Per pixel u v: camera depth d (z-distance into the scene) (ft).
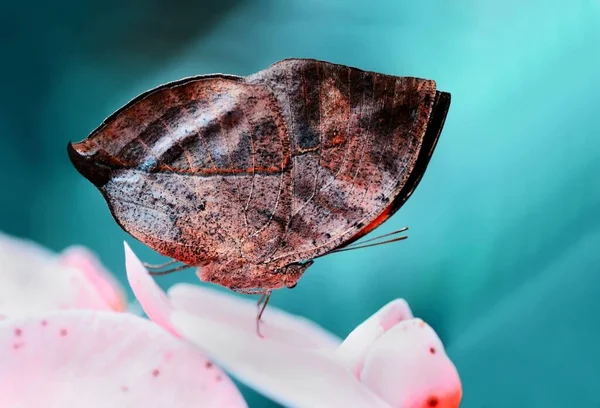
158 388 1.01
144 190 1.05
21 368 1.00
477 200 1.36
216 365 1.01
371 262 1.35
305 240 1.10
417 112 1.06
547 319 1.26
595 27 1.38
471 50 1.43
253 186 1.08
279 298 1.33
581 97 1.35
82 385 1.00
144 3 1.47
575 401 1.21
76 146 1.03
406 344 1.04
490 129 1.39
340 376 1.02
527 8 1.41
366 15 1.43
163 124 1.04
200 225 1.08
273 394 1.00
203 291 1.11
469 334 1.28
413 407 1.03
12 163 1.42
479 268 1.31
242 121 1.06
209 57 1.45
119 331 1.02
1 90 1.43
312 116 1.07
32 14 1.44
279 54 1.43
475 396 1.23
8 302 1.06
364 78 1.06
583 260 1.28
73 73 1.46
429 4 1.45
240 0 1.47
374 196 1.08
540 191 1.33
